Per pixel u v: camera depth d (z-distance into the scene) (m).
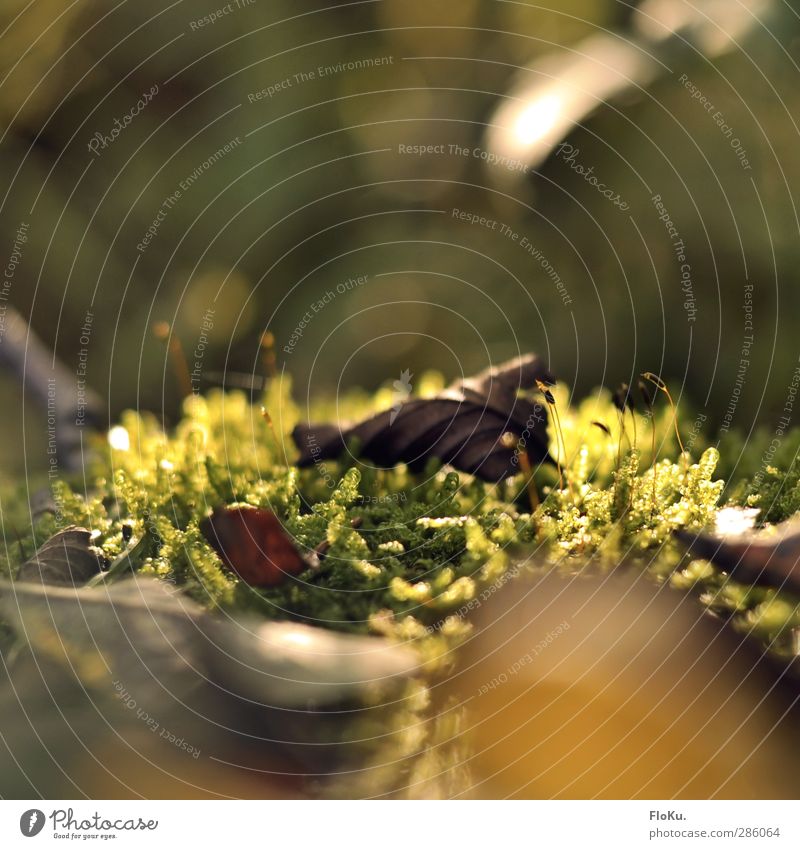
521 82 0.78
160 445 0.39
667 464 0.36
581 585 0.34
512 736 0.33
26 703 0.33
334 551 0.35
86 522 0.36
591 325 0.74
